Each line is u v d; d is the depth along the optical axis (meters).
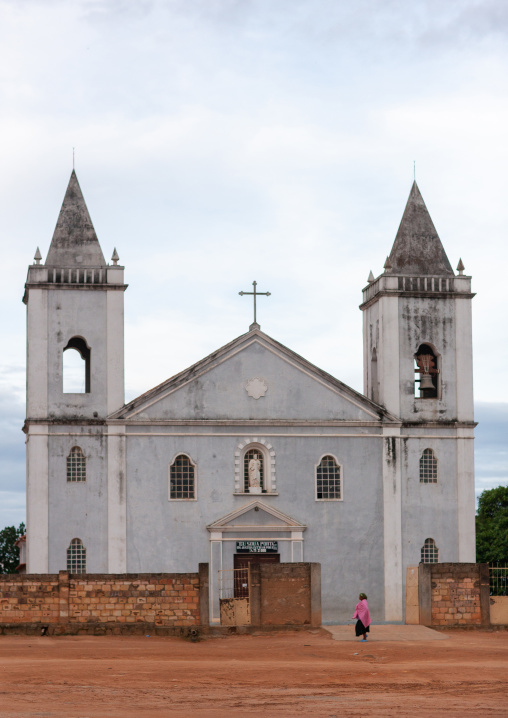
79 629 43.44
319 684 30.30
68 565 52.03
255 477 53.75
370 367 58.03
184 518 52.94
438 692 28.86
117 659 36.28
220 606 50.22
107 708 25.75
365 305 58.78
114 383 53.66
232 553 52.84
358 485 54.47
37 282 53.66
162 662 35.34
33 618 43.62
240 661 35.88
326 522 53.91
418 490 54.94
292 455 54.16
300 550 53.41
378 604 53.75
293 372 54.81
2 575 43.69
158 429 53.38
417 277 56.56
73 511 52.31
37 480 52.25
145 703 26.66
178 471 53.38
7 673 31.89
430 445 55.41
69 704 26.28
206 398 53.97
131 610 43.84
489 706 26.45
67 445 52.72
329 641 41.66
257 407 54.28
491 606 46.00
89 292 54.16
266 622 44.25
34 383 53.00
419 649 39.06
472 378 56.34
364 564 53.91
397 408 55.44
